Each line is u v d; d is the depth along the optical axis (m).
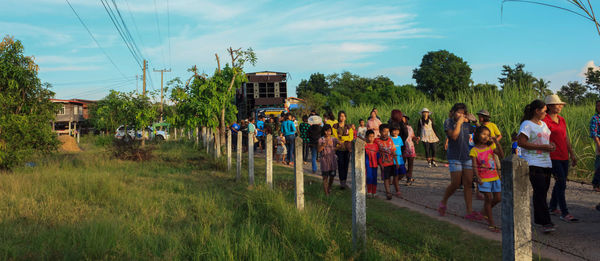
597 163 7.10
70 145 24.80
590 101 14.76
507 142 12.39
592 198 7.13
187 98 15.29
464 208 6.68
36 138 12.41
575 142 10.29
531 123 5.25
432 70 69.75
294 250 4.55
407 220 5.96
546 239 4.87
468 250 4.54
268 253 4.30
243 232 5.05
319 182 9.80
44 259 4.36
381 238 5.12
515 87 13.96
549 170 5.20
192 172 12.38
